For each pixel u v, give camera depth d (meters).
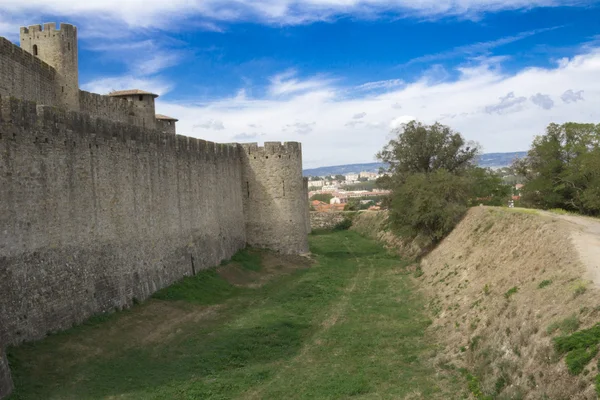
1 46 30.16
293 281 41.25
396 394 19.52
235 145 51.56
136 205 30.67
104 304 26.61
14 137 20.78
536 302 20.02
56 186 23.33
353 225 88.00
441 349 23.92
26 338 20.73
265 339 26.00
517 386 16.38
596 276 19.52
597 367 13.80
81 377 19.34
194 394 18.94
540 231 28.81
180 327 27.20
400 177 68.06
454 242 42.81
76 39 42.66
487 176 69.88
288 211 52.69
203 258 40.75
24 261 21.00
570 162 55.94
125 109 52.47
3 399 16.25
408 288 38.50
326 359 23.81
